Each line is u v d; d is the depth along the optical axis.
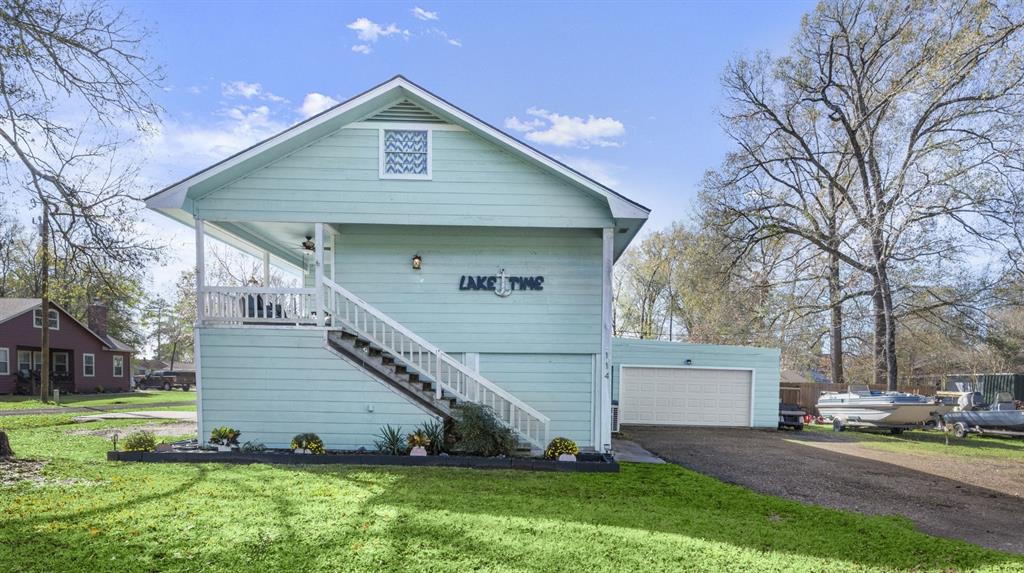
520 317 10.77
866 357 32.62
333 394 9.34
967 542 5.73
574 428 10.64
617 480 8.00
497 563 4.30
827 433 17.08
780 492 7.93
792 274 25.55
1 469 7.06
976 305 21.34
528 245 10.86
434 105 9.55
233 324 9.61
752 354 17.55
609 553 4.61
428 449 8.90
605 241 9.84
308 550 4.43
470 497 6.34
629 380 17.23
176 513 5.33
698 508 6.54
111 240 10.07
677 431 16.12
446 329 10.74
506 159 9.82
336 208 9.69
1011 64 13.37
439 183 9.78
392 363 9.80
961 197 19.00
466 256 10.84
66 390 33.50
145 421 15.15
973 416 16.75
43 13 8.66
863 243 22.28
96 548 4.32
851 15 23.14
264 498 6.01
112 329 41.84
